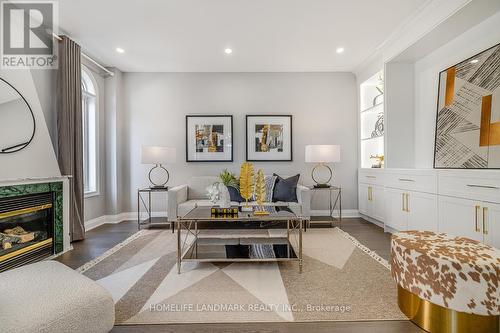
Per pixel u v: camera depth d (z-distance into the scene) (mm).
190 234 3141
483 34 2244
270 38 2977
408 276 1430
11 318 937
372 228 3387
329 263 2209
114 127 3840
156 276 1975
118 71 3898
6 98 2076
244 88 4078
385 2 2322
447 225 2213
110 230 3365
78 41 3008
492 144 2117
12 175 2086
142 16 2512
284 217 2068
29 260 2225
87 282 1229
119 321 1410
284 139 4078
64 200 2598
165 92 4055
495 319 1253
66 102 2775
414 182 2645
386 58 3123
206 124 4059
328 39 3006
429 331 1321
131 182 4031
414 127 3143
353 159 4090
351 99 4090
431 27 2379
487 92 2170
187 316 1455
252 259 2018
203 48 3219
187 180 4051
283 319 1426
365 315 1462
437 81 2791
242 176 2590
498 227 1767
